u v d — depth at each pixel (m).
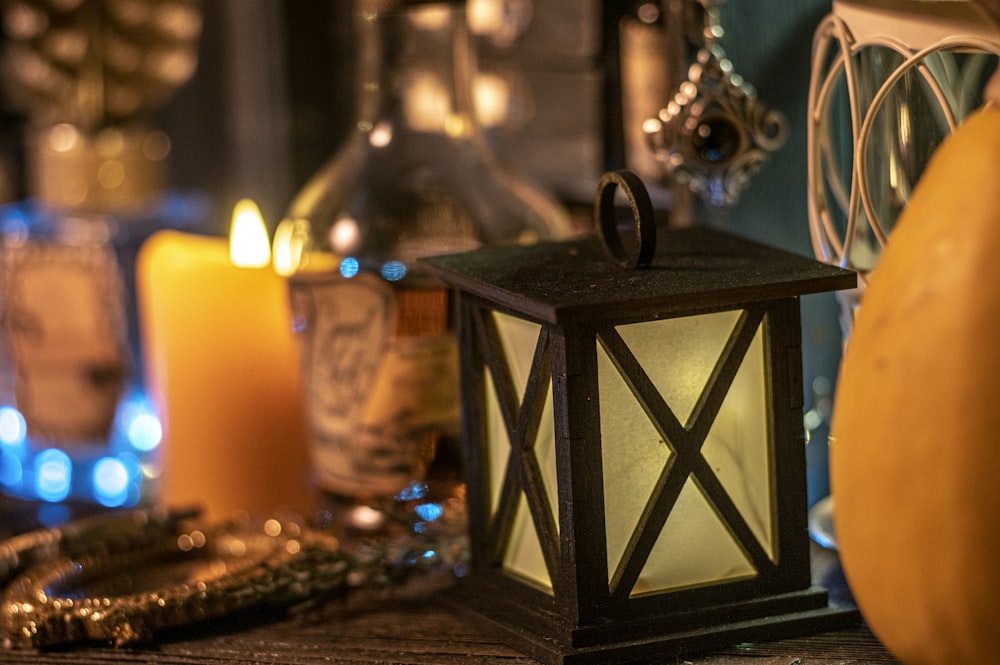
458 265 0.80
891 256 0.69
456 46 0.94
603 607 0.77
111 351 1.09
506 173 0.96
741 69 0.88
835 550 0.86
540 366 0.76
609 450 0.76
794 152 0.88
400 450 0.91
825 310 0.90
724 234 0.83
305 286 0.92
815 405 0.91
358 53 1.13
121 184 1.10
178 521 0.91
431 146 0.94
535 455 0.78
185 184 1.24
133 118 1.12
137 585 0.87
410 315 0.91
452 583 0.86
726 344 0.76
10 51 1.14
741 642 0.77
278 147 1.15
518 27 1.01
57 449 1.11
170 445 0.97
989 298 0.66
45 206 1.11
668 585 0.77
